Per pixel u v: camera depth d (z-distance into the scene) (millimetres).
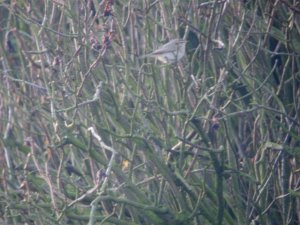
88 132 12781
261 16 16203
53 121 13133
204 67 13180
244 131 14797
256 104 13164
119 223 12742
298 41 15711
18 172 14680
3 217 14453
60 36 13789
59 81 13602
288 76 15789
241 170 14109
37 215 13055
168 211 13031
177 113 12609
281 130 14422
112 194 12914
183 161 13172
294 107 14734
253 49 15125
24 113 15094
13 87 15164
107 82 13609
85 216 12688
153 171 13531
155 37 14062
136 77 14320
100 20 14031
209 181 14156
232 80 14758
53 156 15078
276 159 13711
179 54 13031
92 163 13250
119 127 13602
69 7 13773
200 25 14359
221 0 13758
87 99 13516
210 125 13344
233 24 14172
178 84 13633
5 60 15852
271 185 14656
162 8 13703
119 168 13070
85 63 13266
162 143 13070
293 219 14469
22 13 14562
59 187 12789
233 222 13922
